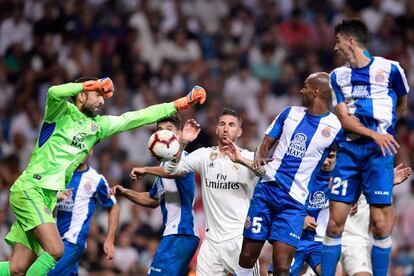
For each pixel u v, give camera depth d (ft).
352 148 91.71
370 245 111.45
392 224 91.20
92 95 95.14
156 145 96.68
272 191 93.35
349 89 90.79
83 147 95.55
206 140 183.83
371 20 232.94
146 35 218.59
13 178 166.50
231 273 105.40
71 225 109.70
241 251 95.91
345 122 89.81
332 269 93.50
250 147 186.50
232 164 102.32
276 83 212.02
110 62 211.20
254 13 233.55
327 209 105.60
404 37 228.22
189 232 106.52
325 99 93.15
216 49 223.71
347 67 91.61
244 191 102.89
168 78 207.72
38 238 93.61
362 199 110.42
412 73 218.79
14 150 188.24
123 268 151.64
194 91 98.17
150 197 108.88
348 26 91.04
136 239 156.04
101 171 175.01
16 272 96.68
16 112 202.28
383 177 90.12
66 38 218.59
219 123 102.94
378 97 90.02
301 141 92.89
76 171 111.04
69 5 223.10
